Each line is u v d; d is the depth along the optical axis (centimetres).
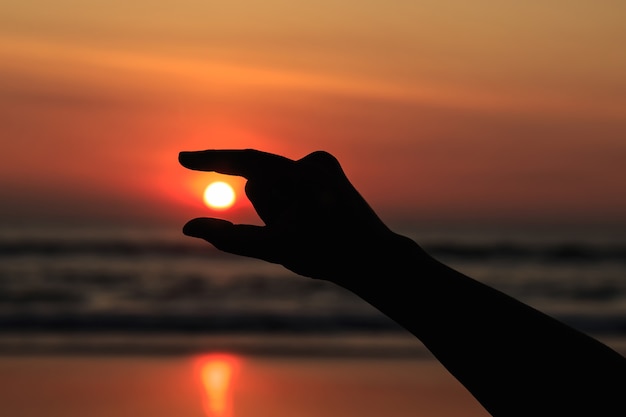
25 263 2486
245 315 1380
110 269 2325
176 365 883
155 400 691
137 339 1115
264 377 805
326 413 651
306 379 795
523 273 2384
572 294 1903
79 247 2742
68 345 1047
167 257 2609
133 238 3045
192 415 637
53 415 636
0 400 686
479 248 2866
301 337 1137
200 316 1371
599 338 1175
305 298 1695
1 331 1192
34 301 1662
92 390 733
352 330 1191
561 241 2869
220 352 991
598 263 2602
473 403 688
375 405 680
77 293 1816
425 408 671
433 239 3088
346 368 862
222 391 734
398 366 874
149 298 1725
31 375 808
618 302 1731
